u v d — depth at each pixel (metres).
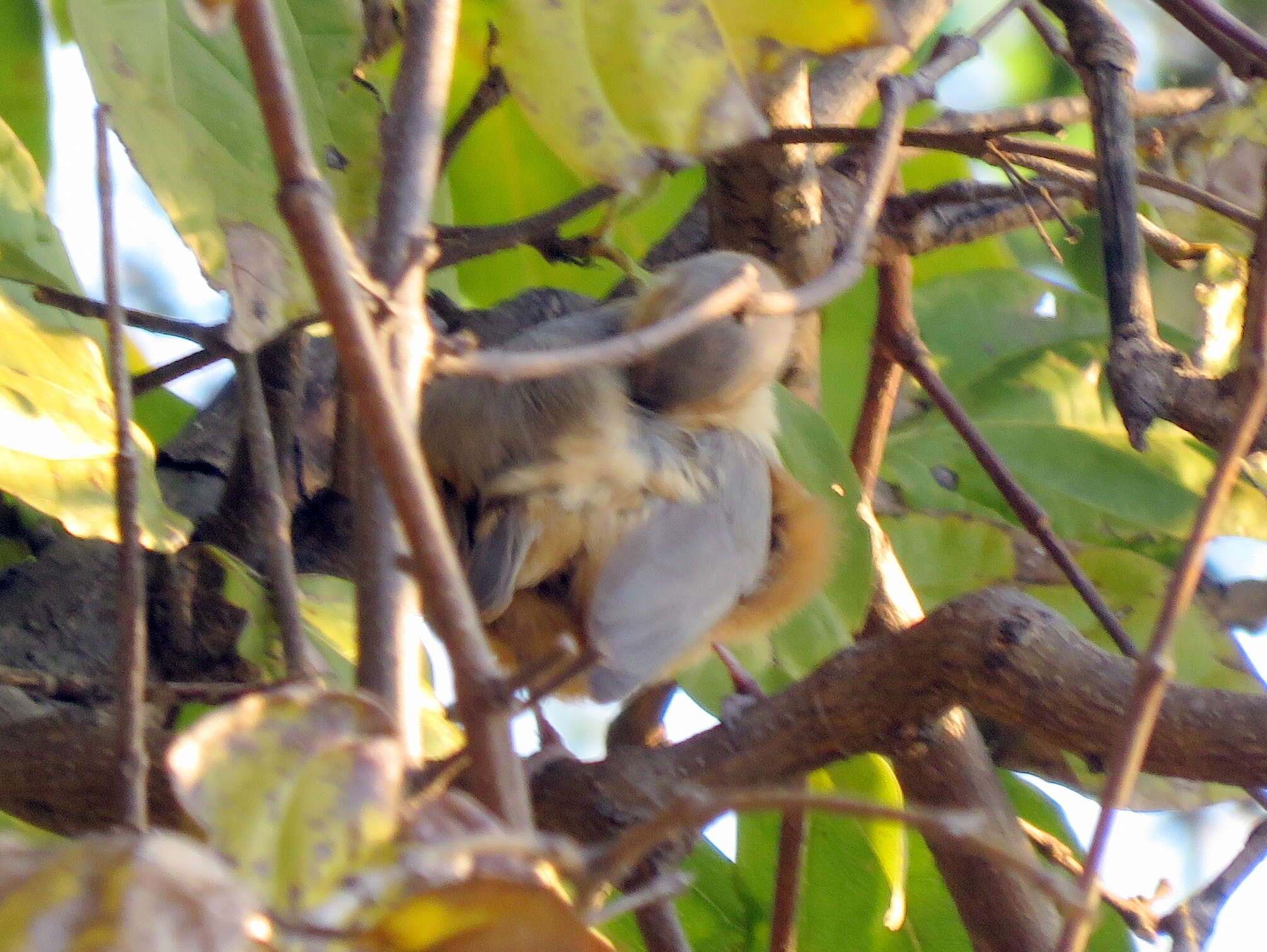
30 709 7.21
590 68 5.27
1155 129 9.21
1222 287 9.53
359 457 4.11
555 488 7.18
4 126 6.53
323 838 2.97
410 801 3.22
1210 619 9.98
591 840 6.42
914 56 10.79
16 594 7.70
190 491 8.83
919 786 7.58
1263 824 7.34
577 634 7.47
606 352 4.12
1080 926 3.43
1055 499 10.12
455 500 7.37
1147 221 9.05
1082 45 7.06
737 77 5.36
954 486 10.14
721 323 7.71
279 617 5.90
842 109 9.56
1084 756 5.92
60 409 5.70
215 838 2.95
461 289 10.13
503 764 3.31
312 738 3.07
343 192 6.22
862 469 9.15
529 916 2.89
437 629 3.68
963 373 10.59
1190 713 5.75
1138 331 6.28
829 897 8.60
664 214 10.32
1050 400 10.41
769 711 6.48
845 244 5.55
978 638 5.95
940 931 8.62
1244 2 10.29
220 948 2.53
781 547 8.38
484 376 3.98
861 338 9.42
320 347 9.30
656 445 7.50
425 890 2.88
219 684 6.04
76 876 2.55
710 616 7.39
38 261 6.50
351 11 6.33
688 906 8.78
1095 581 9.98
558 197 9.66
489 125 9.35
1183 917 7.11
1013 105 11.70
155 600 7.40
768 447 8.23
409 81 4.24
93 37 5.47
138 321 6.71
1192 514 10.02
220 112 5.65
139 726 4.03
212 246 5.52
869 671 6.26
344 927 2.87
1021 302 10.80
